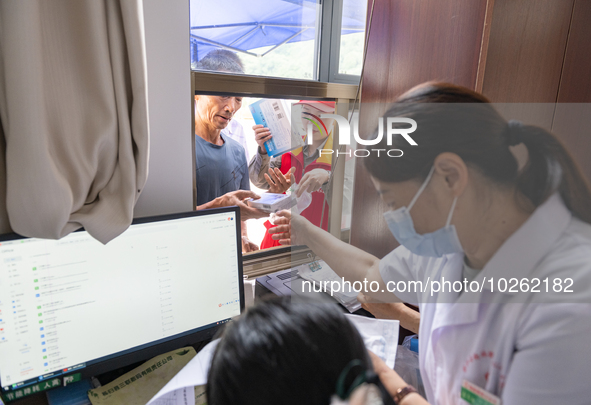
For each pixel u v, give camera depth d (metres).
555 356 0.39
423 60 0.66
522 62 0.65
